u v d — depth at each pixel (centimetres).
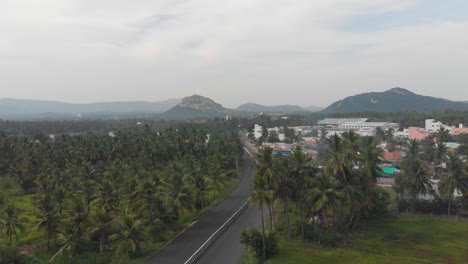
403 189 8338
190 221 7444
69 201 6806
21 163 11688
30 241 6097
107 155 13175
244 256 5503
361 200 6181
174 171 9438
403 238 6575
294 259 5509
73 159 12344
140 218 6238
